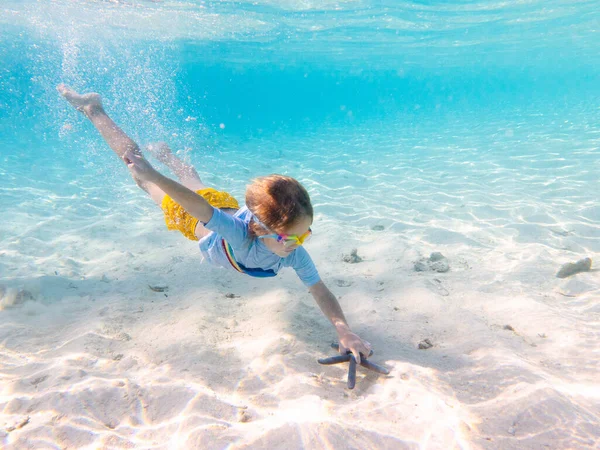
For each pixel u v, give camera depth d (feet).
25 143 61.93
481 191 30.66
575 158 38.93
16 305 14.39
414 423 8.11
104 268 18.35
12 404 9.03
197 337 12.09
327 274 17.21
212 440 7.66
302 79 252.42
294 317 13.28
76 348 11.55
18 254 19.99
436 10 63.21
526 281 16.31
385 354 11.20
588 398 9.09
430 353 11.35
